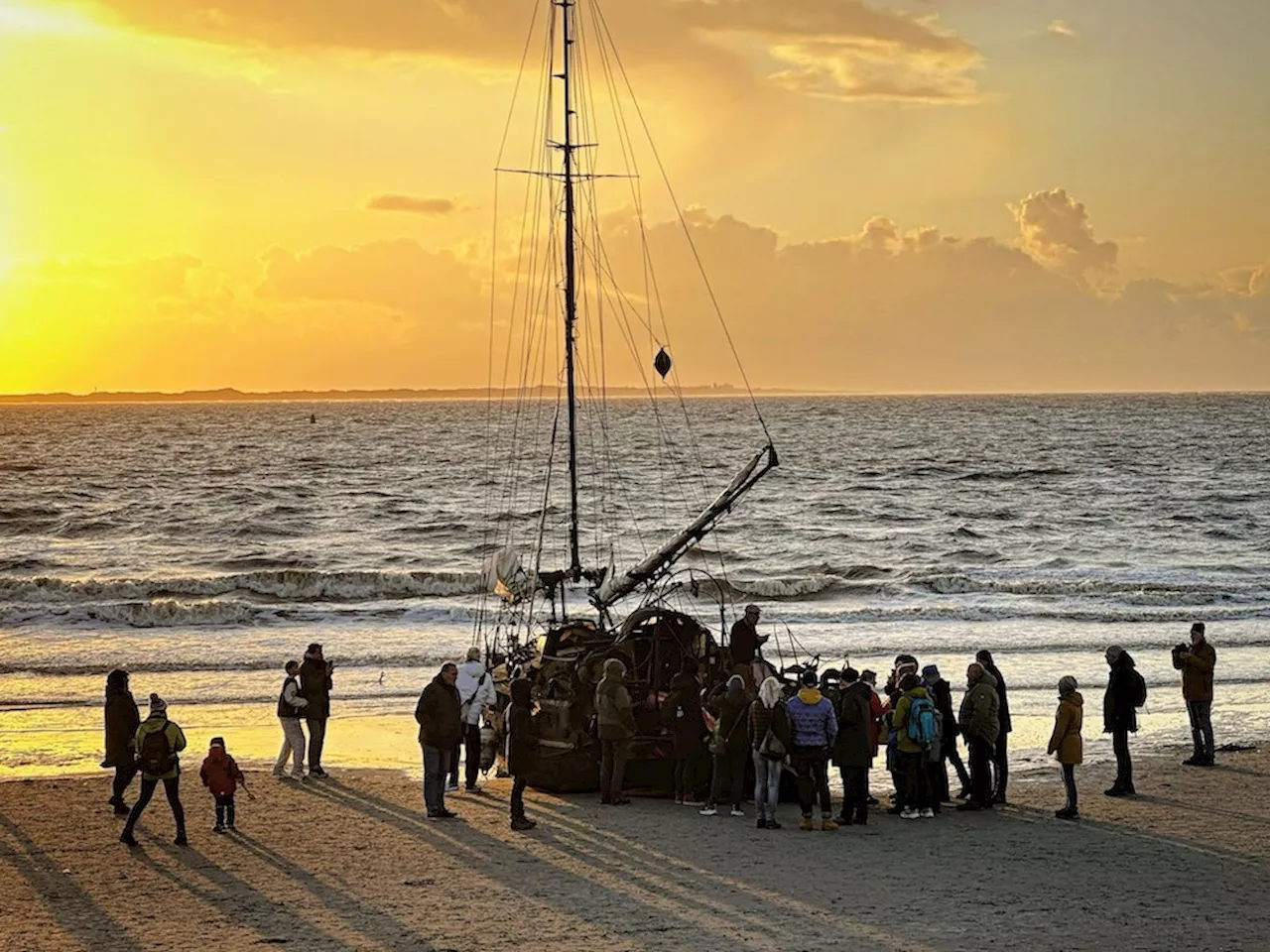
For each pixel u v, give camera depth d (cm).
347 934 1261
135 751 1608
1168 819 1719
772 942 1229
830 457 14400
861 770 1673
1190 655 2106
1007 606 4403
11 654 3444
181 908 1351
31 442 18350
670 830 1662
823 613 4197
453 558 6200
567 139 2697
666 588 2342
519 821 1664
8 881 1456
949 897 1369
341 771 2111
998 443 17112
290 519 8038
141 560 6147
